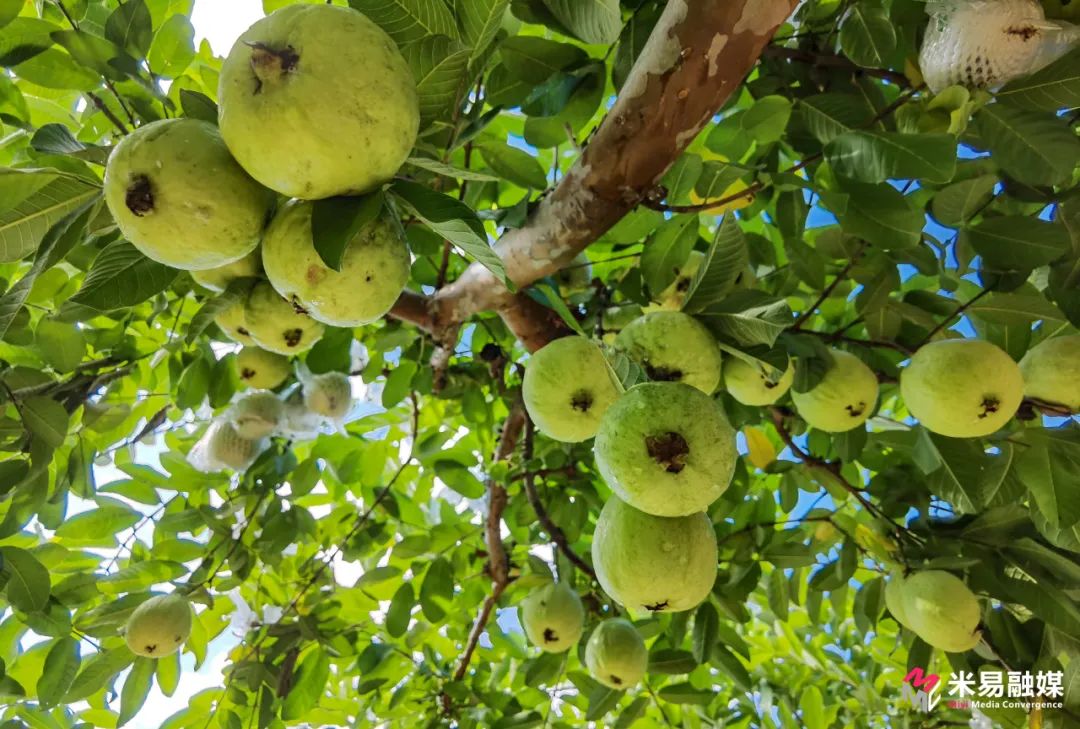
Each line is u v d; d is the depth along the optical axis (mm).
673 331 2178
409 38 1527
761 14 1630
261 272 2100
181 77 2758
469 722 3664
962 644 2846
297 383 3584
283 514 3512
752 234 3213
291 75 1295
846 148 2232
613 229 2812
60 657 3074
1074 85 2281
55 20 2412
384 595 4027
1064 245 2443
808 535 3572
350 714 4000
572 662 4164
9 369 2762
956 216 2555
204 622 3684
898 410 4055
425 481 4105
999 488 2973
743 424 3287
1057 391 2793
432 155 1810
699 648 3182
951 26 2275
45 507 3012
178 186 1460
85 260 2518
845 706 4879
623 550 1781
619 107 1879
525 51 2480
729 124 2631
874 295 2869
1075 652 2951
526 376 2328
